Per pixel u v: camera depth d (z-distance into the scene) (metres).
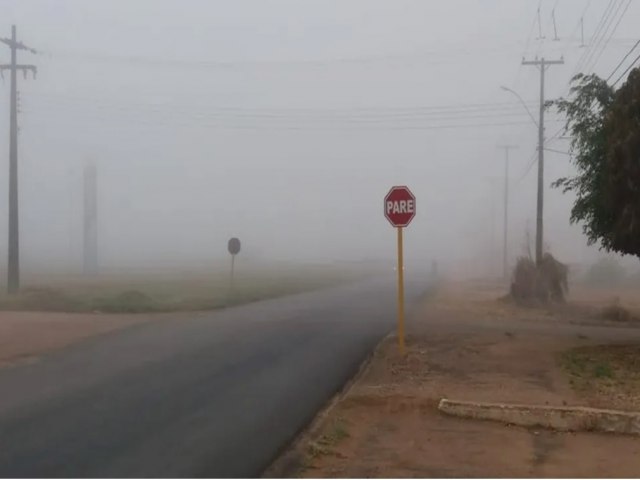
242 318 28.47
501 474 9.23
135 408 12.40
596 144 20.62
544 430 11.71
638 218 18.00
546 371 16.64
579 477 9.15
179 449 9.86
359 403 13.21
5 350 19.14
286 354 19.02
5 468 8.84
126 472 8.73
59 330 23.69
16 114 38.62
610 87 21.44
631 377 15.91
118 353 18.81
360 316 29.59
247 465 9.23
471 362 17.88
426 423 11.96
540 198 39.84
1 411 12.04
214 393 13.84
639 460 10.05
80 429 10.88
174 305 33.97
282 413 12.24
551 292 37.69
